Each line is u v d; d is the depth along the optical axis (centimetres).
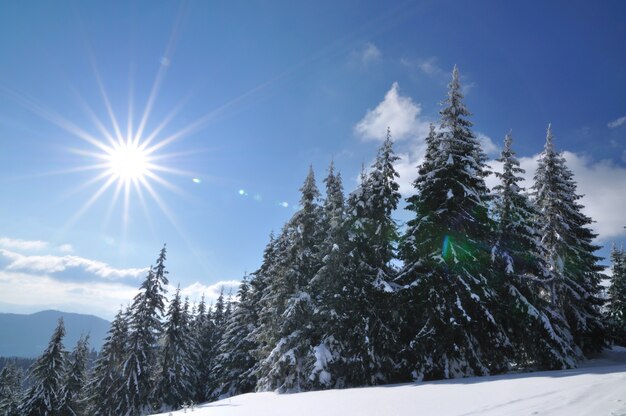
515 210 2166
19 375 5828
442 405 969
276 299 2545
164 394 3803
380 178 2300
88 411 3866
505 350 1836
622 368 1304
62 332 3856
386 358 2011
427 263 1922
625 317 3212
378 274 2114
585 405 723
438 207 1995
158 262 3716
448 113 2083
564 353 1812
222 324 5384
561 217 2486
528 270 2152
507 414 747
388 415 951
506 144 2309
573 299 2442
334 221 2359
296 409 1266
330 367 2041
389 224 2261
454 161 1986
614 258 3588
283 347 2297
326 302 2209
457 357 1764
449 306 1784
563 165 2686
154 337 3631
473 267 1880
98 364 3991
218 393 3834
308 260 2569
